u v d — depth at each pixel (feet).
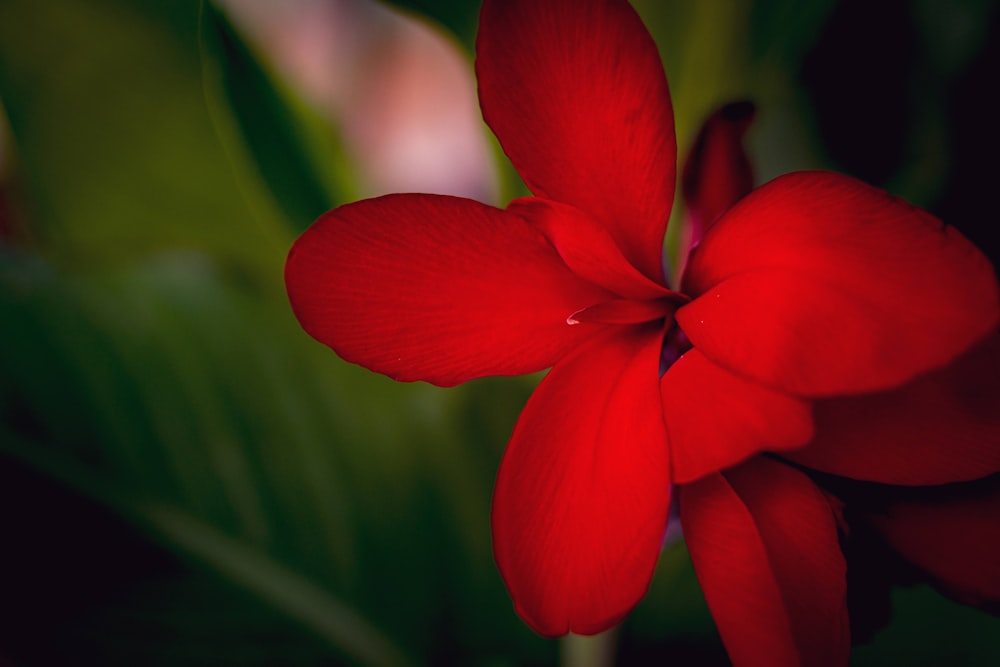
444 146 2.35
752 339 0.73
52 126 1.13
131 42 1.12
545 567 0.75
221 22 1.02
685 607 1.16
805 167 1.37
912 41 1.25
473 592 1.24
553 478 0.76
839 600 0.75
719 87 0.98
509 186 0.99
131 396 1.19
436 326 0.77
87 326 1.18
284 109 1.11
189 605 1.17
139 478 1.19
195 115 1.16
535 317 0.78
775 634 0.74
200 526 1.20
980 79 1.23
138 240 1.23
